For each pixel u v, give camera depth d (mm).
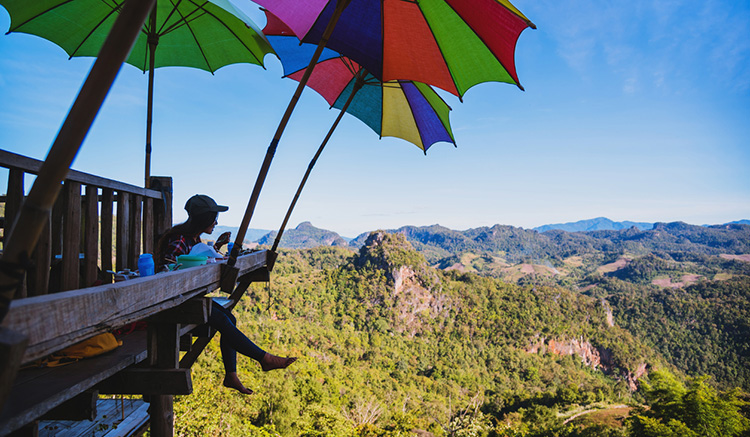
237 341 1985
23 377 1310
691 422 47438
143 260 1683
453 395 85688
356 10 1931
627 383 108500
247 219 1851
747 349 120688
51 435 2268
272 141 1817
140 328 2074
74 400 1589
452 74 2158
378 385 78375
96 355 1542
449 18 1905
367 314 119438
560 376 102938
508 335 120688
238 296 2672
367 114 3580
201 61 3438
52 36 2863
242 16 2309
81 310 878
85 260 1919
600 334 124438
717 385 111500
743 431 44906
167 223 2779
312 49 3037
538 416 69375
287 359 2029
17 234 653
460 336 119500
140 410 2676
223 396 25625
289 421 38062
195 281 1567
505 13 1709
